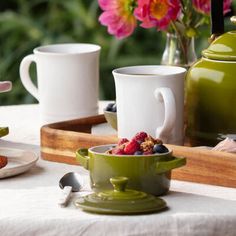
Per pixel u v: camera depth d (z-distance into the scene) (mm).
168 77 2076
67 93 2414
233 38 2146
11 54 4656
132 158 1828
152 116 2088
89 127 2344
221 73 2117
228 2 2420
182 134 2129
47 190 1881
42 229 1679
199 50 4266
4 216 1701
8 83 2287
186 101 2199
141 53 4621
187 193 1871
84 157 1881
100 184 1854
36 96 2547
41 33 4703
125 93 2100
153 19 2314
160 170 1830
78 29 4688
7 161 2064
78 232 1676
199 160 1948
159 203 1733
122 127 2121
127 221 1676
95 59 2439
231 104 2115
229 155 1914
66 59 2395
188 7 2391
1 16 4730
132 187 1836
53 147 2139
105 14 2426
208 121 2146
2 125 2529
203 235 1689
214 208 1755
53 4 4750
